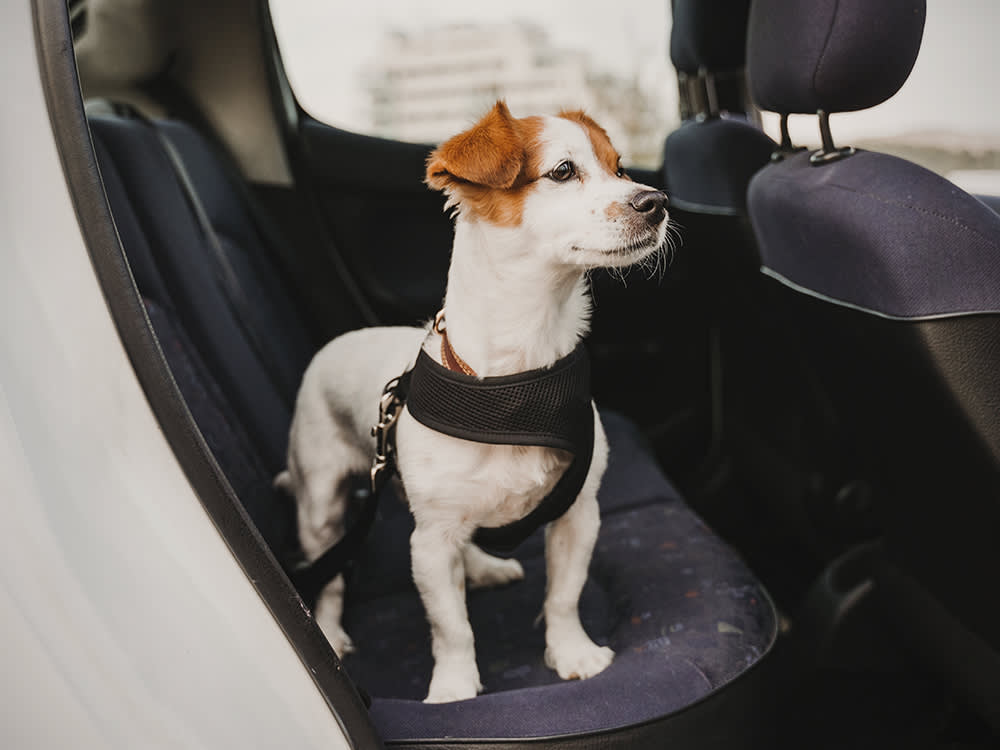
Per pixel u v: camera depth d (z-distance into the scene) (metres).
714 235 2.29
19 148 0.90
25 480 0.89
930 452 1.54
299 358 2.36
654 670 1.35
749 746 1.38
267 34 2.50
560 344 1.46
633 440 2.30
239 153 2.49
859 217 1.38
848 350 1.62
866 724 1.92
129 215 1.88
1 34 0.91
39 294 0.90
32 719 0.89
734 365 2.54
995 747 1.79
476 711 1.26
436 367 1.44
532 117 1.56
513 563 1.84
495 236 1.43
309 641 0.98
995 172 2.02
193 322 1.96
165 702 0.90
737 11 2.23
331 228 2.56
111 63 2.36
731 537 2.62
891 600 1.88
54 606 0.89
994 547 1.53
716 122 2.27
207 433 1.75
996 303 1.32
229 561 0.94
